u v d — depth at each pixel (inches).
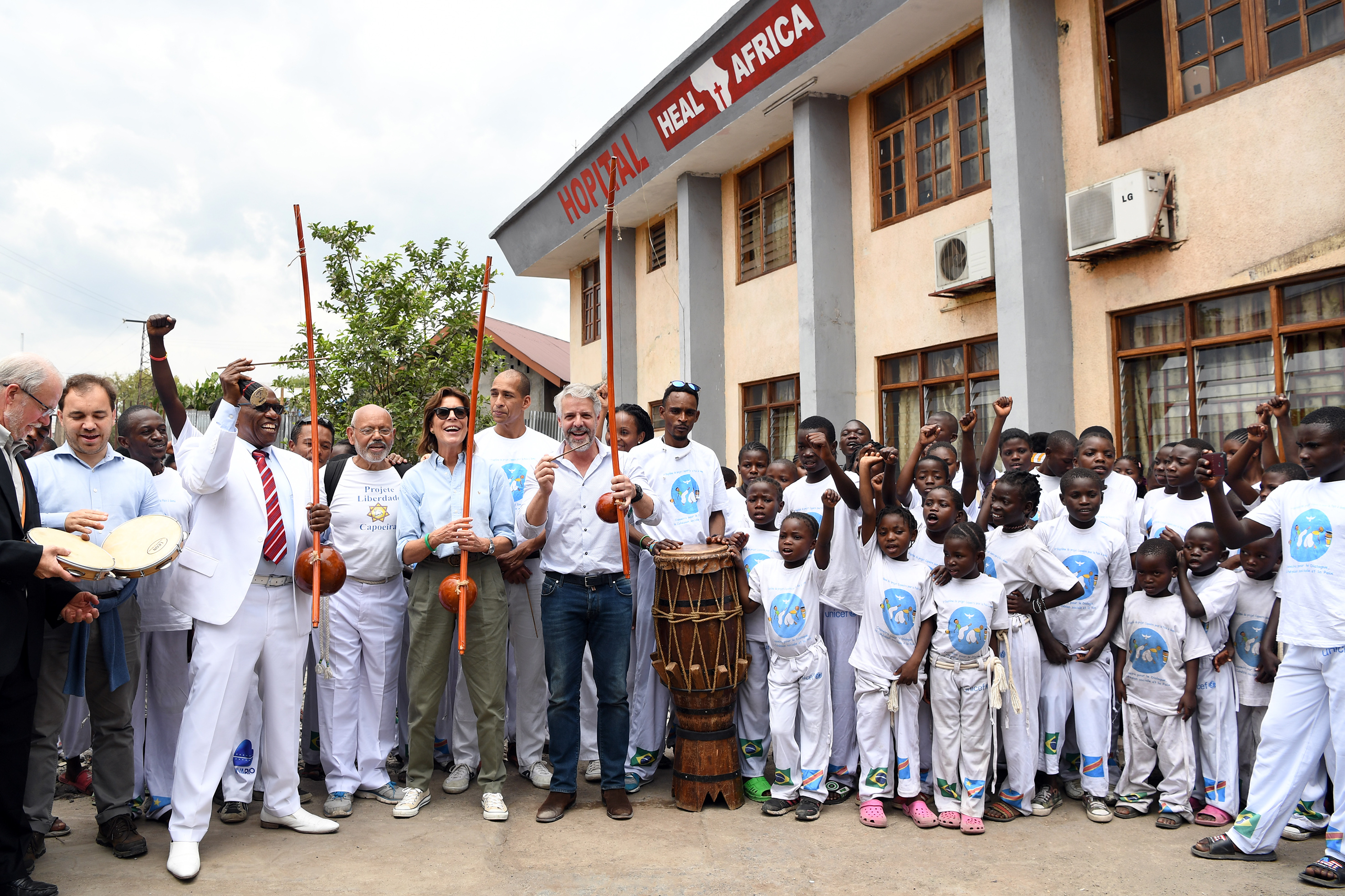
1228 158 239.1
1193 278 247.0
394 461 235.3
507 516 179.5
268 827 162.9
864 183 364.8
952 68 324.5
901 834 161.0
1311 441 141.3
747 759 184.1
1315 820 158.1
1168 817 163.6
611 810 169.5
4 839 128.7
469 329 437.7
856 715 178.5
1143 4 264.5
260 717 176.7
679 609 173.9
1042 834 160.6
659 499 193.9
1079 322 277.7
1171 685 164.9
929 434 191.0
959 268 308.8
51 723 142.7
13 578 124.8
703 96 399.2
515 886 138.2
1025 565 174.7
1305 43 226.7
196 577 150.4
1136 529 192.1
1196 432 250.1
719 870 144.3
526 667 192.2
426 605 171.2
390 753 209.8
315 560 155.1
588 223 541.3
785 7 336.2
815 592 174.1
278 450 170.4
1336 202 217.5
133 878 140.1
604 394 222.2
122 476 158.4
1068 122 280.5
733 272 453.4
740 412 448.8
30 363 137.2
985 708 164.4
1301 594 142.5
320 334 409.7
